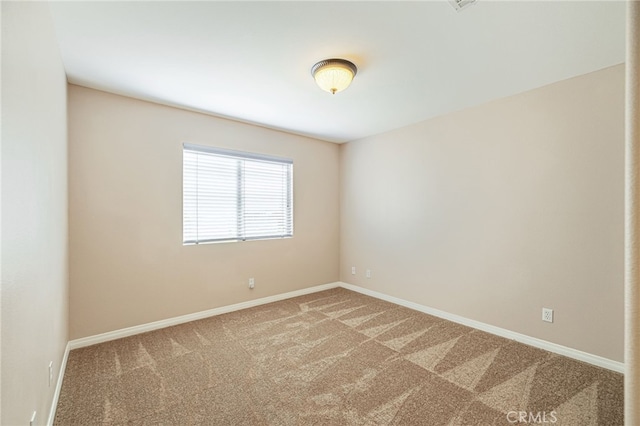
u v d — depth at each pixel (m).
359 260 4.31
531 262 2.57
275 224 3.93
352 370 2.17
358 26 1.70
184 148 3.10
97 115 2.59
